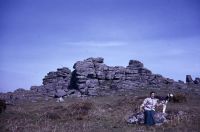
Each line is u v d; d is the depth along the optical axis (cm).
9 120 2081
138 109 2578
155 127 1805
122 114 2411
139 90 5862
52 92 6084
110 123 1988
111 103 3459
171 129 1739
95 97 5241
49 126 1848
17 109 2964
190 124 1883
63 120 2152
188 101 3788
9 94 6100
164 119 1952
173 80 7106
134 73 6912
